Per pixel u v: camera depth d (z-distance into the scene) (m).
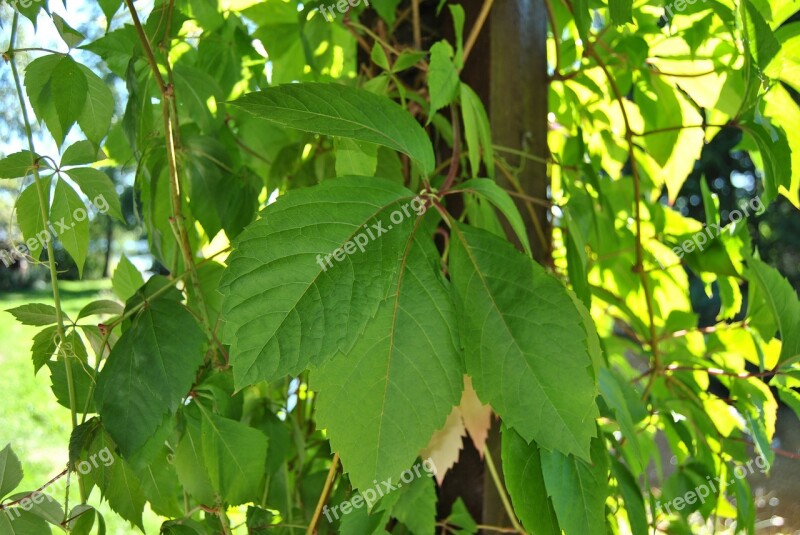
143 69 0.68
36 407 2.15
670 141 0.78
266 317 0.45
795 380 0.66
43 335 0.58
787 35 0.67
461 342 0.49
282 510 0.69
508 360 0.49
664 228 0.89
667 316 0.89
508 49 0.67
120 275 0.66
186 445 0.59
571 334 0.49
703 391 0.80
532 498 0.52
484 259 0.50
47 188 0.59
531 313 0.49
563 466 0.52
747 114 0.63
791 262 4.09
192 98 0.69
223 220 0.67
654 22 0.76
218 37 0.76
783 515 2.24
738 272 0.75
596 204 0.87
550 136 0.94
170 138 0.62
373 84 0.65
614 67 0.83
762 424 0.71
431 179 0.66
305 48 0.74
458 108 0.66
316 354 0.45
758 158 0.72
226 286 0.45
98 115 0.59
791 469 2.75
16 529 0.54
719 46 0.75
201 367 0.61
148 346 0.55
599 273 0.89
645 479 0.60
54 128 0.60
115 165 0.78
